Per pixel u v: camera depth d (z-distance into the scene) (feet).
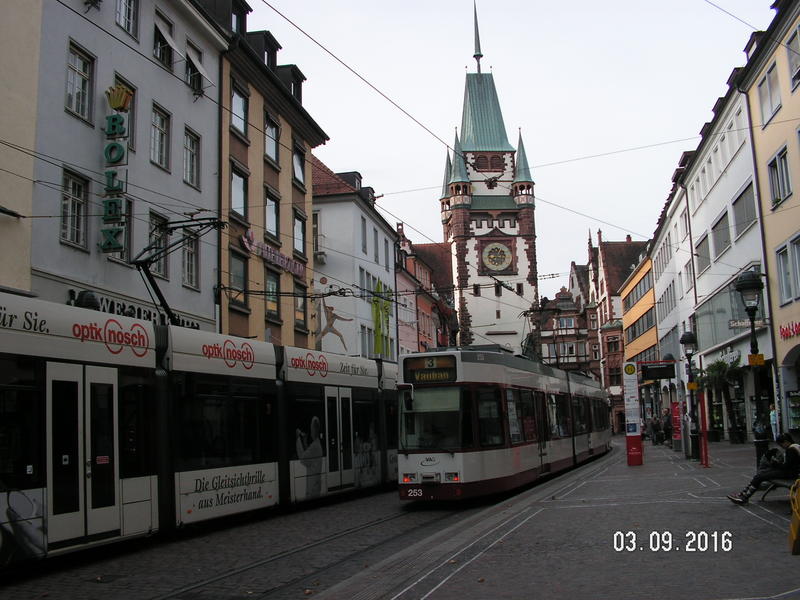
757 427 55.88
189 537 47.42
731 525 36.58
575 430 93.30
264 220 103.71
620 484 62.23
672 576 26.25
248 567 35.88
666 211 182.29
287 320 110.11
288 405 58.90
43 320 36.96
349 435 68.85
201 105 87.61
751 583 24.53
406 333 187.21
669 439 150.20
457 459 58.18
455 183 329.52
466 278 326.44
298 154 118.93
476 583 27.02
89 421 38.93
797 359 95.71
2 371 34.37
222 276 90.48
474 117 342.44
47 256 61.21
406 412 60.34
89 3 67.51
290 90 115.34
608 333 296.30
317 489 61.98
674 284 180.65
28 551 34.27
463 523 44.73
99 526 38.70
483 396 61.77
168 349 46.03
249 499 52.60
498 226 332.19
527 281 327.67
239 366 53.16
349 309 143.95
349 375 70.23
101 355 40.37
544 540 35.42
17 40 58.95
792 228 91.45
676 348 180.65
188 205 83.61
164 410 44.83
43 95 61.52
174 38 82.64
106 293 68.39
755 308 56.80
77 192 66.18
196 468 47.06
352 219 146.41
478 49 349.82
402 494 59.26
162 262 78.23
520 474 66.39
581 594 24.36
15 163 58.13
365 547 41.01
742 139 111.24
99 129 68.49
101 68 69.21
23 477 34.63
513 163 337.11
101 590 31.37
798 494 28.25
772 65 96.17
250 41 106.42
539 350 323.98
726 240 124.26
